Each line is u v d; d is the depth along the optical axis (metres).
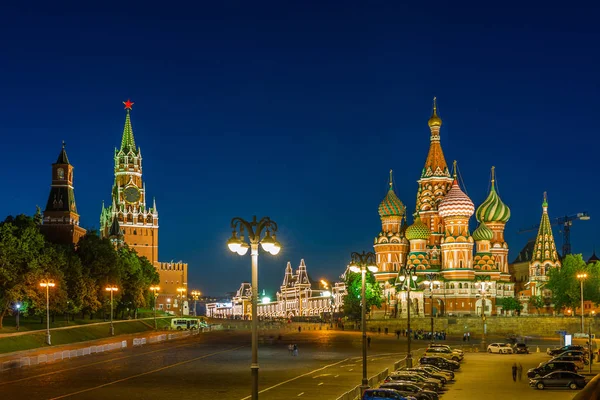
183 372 90.12
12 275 126.88
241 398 67.12
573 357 96.75
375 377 68.19
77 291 155.00
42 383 78.06
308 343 149.00
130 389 73.38
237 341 153.50
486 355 123.12
